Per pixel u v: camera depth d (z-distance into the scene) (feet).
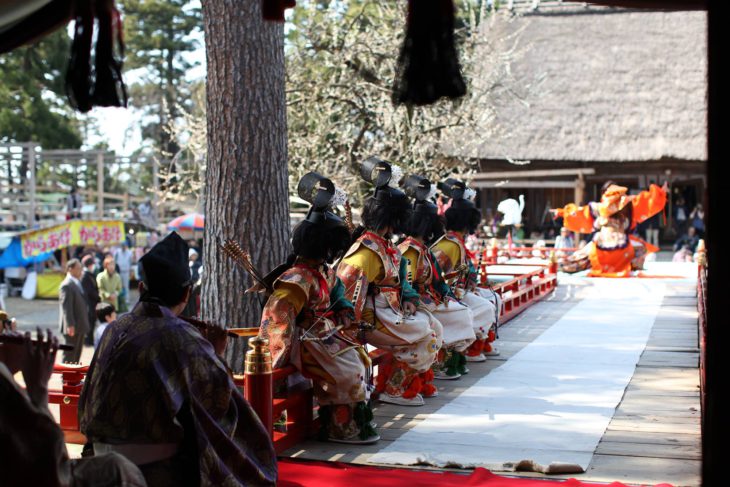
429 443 17.44
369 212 19.27
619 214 47.70
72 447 17.25
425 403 20.71
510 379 23.24
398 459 16.42
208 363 11.51
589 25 91.66
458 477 15.19
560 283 45.29
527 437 17.69
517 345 28.43
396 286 19.88
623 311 36.35
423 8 7.82
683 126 83.05
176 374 11.33
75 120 121.60
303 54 48.03
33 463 9.05
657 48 89.25
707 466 7.55
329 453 16.96
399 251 20.45
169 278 11.81
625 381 22.77
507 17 67.82
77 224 77.46
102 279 47.34
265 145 21.68
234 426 11.84
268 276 17.26
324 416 17.69
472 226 24.29
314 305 17.10
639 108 84.84
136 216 91.71
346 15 48.34
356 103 47.70
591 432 17.95
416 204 21.94
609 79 87.15
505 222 44.73
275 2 8.61
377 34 47.78
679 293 41.55
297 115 48.03
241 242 21.49
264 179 21.66
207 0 21.70
